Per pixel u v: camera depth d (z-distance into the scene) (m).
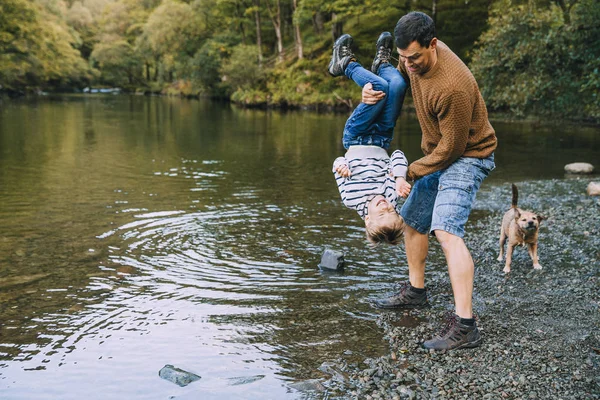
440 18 34.31
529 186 9.72
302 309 4.51
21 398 3.24
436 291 4.88
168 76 61.84
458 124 3.59
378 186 3.59
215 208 7.99
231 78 40.16
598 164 12.38
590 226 6.77
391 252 5.98
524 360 3.62
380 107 3.49
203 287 4.96
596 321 4.18
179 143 16.64
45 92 57.44
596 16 11.09
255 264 5.58
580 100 12.19
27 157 13.16
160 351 3.81
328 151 14.93
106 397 3.26
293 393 3.28
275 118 27.05
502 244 5.70
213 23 51.78
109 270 5.36
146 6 74.56
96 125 22.39
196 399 3.23
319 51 37.94
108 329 4.13
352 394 3.26
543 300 4.61
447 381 3.39
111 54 68.75
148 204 8.20
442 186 3.88
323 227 6.98
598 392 3.22
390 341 3.95
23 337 3.98
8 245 6.09
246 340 3.97
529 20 12.34
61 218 7.29
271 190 9.45
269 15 47.09
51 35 49.56
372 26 38.25
